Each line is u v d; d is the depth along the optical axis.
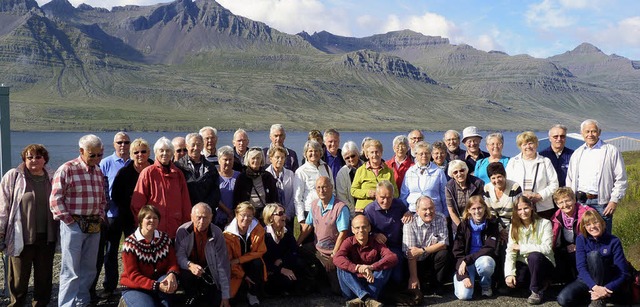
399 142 9.27
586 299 7.40
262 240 7.58
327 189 7.89
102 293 7.67
